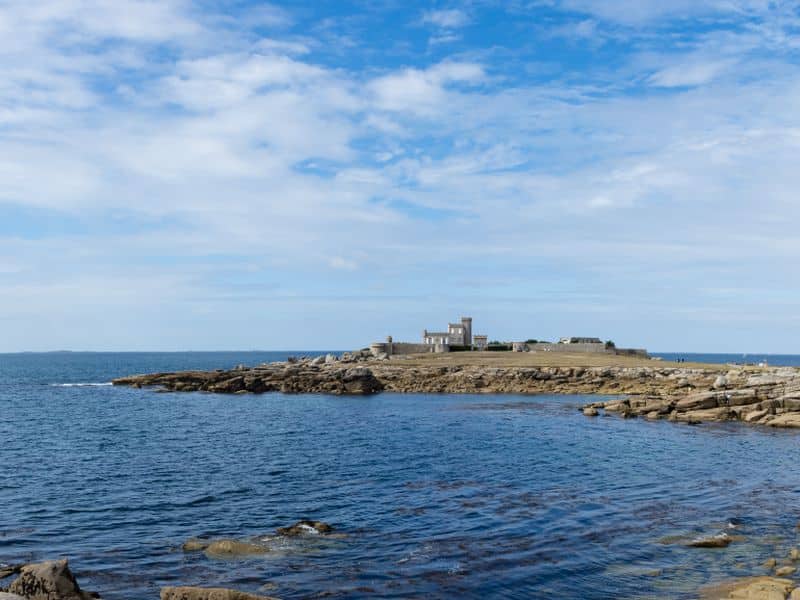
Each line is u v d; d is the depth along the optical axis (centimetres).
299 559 2205
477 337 16612
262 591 1917
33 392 10512
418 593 1908
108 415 7094
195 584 1973
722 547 2341
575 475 3656
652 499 3081
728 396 6925
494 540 2416
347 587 1948
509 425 6072
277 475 3666
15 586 1691
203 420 6606
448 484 3403
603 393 9712
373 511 2848
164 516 2784
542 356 13275
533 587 1962
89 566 2141
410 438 5169
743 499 3091
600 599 1875
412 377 10875
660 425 6144
